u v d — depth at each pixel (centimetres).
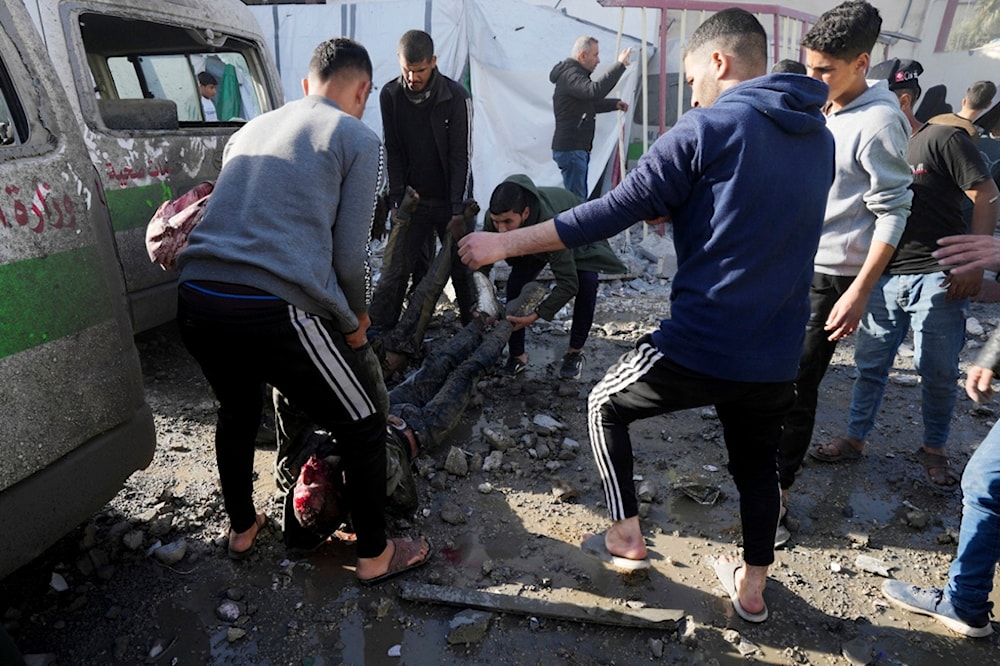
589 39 659
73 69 341
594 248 397
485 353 351
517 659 211
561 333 498
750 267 184
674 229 200
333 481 244
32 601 229
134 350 229
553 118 814
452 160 420
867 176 241
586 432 356
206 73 520
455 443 340
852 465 330
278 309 192
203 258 196
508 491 301
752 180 179
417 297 402
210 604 230
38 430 188
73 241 201
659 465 326
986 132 586
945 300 291
